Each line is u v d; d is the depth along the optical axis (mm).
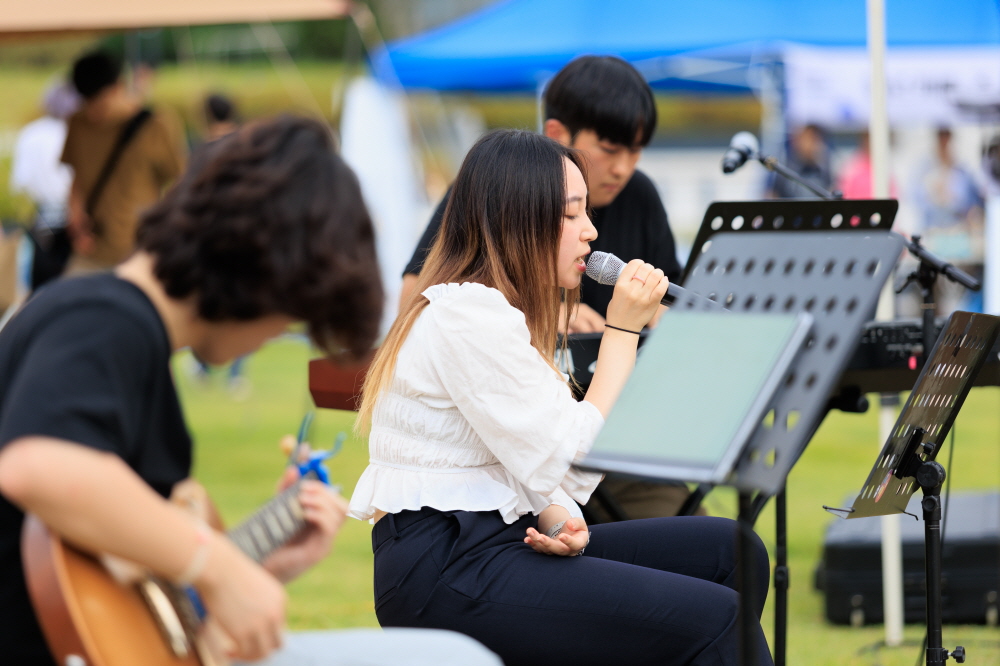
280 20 12203
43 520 2488
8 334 2670
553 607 3934
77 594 2555
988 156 18516
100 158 13414
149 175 13586
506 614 3961
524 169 4383
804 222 5227
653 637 3889
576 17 16031
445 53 16328
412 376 4164
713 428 2701
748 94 19094
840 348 2748
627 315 4238
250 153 2676
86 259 13508
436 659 3051
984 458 12688
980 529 7785
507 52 16062
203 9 12156
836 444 13852
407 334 4266
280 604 2619
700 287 3172
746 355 2826
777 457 2686
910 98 16531
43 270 10750
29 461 2398
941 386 4348
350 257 2691
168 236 2629
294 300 2641
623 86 5988
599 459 2791
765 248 3119
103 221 13367
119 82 13414
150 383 2639
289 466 3135
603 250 6664
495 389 3988
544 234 4355
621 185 6277
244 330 2779
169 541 2520
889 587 7188
